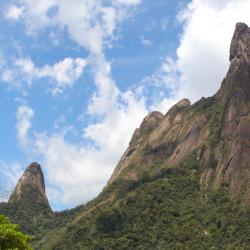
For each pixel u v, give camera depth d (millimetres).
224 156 161625
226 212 139875
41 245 170500
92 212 163375
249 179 147375
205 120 187875
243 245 122500
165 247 131125
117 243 137125
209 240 130750
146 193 160000
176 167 175375
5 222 35656
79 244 143375
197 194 156625
